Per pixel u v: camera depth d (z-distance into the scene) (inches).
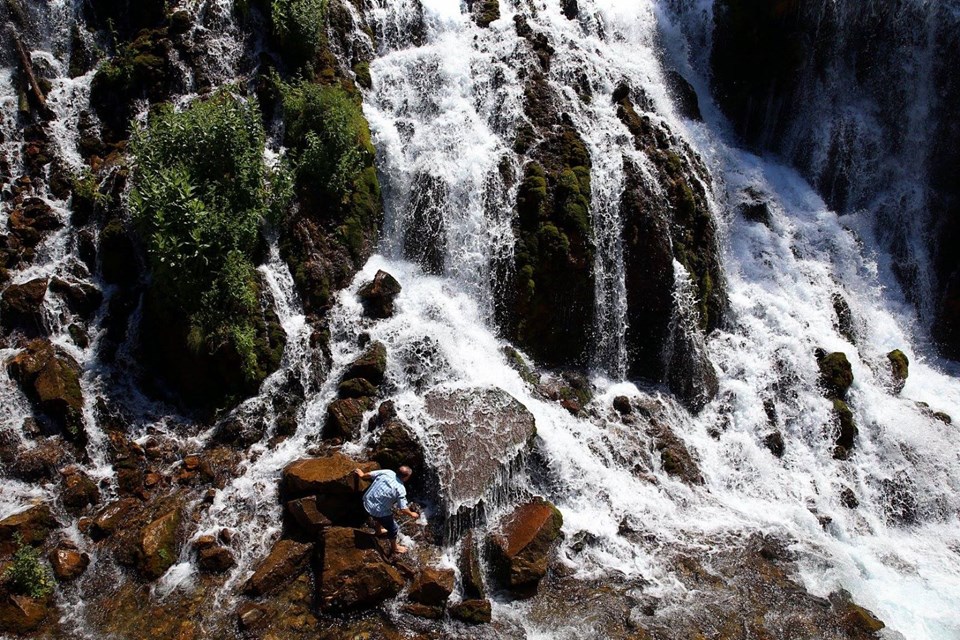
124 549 367.9
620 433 482.3
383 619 349.1
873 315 642.2
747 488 479.2
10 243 452.1
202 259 422.9
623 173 540.1
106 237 454.6
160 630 336.5
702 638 357.1
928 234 693.9
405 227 527.8
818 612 379.6
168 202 414.9
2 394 410.9
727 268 609.6
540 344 519.5
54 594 350.0
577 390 504.4
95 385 429.1
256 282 452.8
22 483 393.1
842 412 523.2
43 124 495.5
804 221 658.8
